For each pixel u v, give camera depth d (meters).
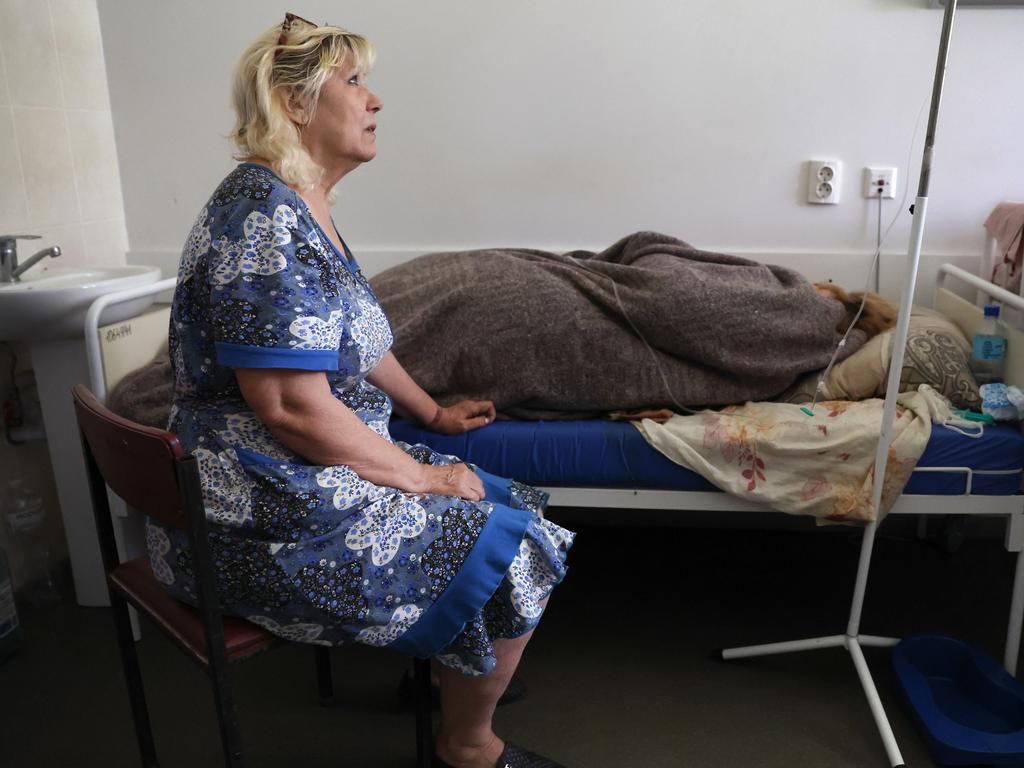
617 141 2.29
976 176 2.20
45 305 1.75
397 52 2.28
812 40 2.17
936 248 2.26
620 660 1.84
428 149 2.34
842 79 2.18
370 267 2.43
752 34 2.18
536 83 2.27
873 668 1.78
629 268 1.82
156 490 1.11
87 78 2.29
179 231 2.46
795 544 2.35
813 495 1.62
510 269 1.84
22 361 2.06
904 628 1.94
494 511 1.28
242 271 1.13
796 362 1.76
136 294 1.84
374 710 1.70
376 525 1.23
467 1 2.23
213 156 2.41
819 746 1.57
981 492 1.62
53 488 2.19
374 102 1.29
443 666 1.38
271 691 1.75
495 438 1.68
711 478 1.63
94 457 1.32
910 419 1.63
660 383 1.74
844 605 2.04
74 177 2.25
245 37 2.32
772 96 2.21
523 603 1.26
